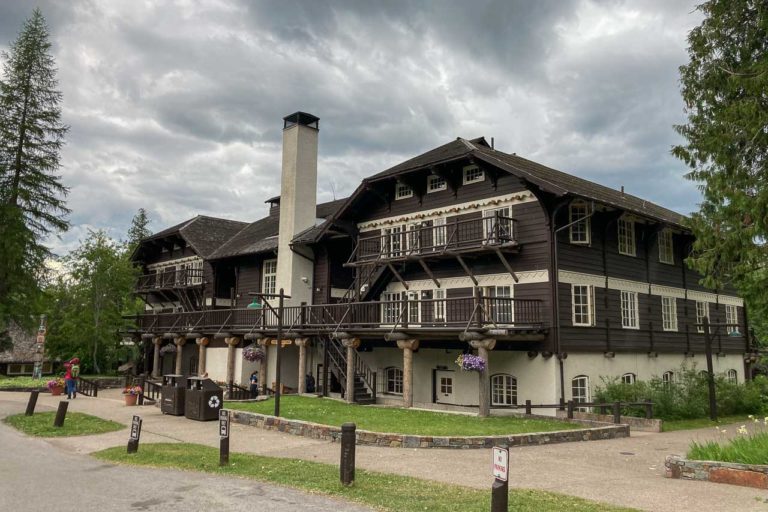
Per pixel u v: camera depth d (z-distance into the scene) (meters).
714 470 9.35
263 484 8.97
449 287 22.75
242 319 28.55
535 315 19.62
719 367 28.11
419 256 21.94
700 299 27.09
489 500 7.83
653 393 19.52
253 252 30.28
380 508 7.50
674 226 24.27
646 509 7.54
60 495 8.48
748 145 15.12
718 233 15.83
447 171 22.66
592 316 20.69
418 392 23.33
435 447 12.55
